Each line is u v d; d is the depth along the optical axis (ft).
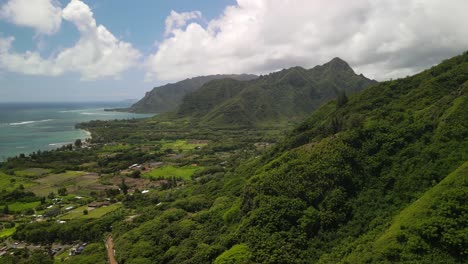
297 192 220.43
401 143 228.02
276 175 241.14
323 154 242.78
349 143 241.55
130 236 271.90
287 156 271.28
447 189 155.43
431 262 131.95
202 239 242.58
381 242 152.05
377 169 220.02
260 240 195.21
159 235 263.08
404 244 143.23
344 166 225.76
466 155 187.32
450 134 205.46
